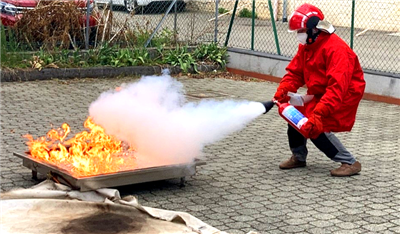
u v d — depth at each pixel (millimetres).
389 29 20172
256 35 17875
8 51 12250
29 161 6109
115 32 13625
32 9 12531
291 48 15609
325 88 6543
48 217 5117
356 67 6574
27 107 9664
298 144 6977
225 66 13875
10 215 5109
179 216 5043
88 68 12383
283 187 6344
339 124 6586
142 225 4996
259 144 8062
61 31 12703
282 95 6746
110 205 5270
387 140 8492
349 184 6504
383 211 5727
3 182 6145
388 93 11172
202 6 14664
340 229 5254
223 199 5926
